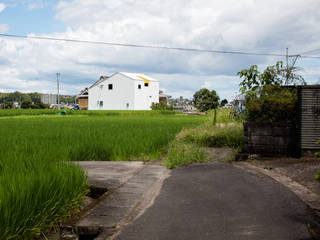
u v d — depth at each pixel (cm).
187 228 384
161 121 2578
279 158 812
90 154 945
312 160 752
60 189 446
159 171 759
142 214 443
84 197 547
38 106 9731
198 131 1296
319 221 389
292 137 812
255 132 839
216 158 922
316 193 506
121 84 6775
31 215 378
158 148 1065
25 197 385
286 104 827
